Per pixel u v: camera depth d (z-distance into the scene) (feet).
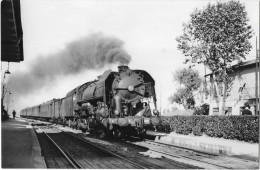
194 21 86.89
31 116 227.61
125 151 43.39
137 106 60.90
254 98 98.17
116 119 54.80
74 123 90.94
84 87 81.97
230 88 105.19
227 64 91.09
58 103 125.90
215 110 121.19
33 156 35.19
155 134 71.15
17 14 34.60
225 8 84.33
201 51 85.71
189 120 69.26
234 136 56.39
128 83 59.16
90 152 42.86
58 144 52.31
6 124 102.53
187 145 52.75
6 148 40.52
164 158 37.65
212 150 45.73
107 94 60.54
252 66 100.01
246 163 34.47
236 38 84.79
